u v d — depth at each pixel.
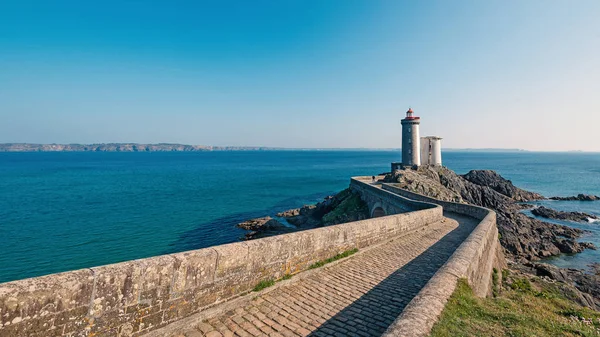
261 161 196.38
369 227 12.17
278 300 7.05
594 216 44.72
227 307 6.40
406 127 52.91
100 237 29.53
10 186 64.94
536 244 30.88
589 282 20.83
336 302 7.12
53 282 4.27
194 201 50.97
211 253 6.32
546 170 135.75
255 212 44.59
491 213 18.69
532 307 8.48
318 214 42.22
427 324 4.78
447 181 48.34
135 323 5.05
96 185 68.25
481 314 5.79
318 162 191.62
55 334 4.21
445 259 10.85
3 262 22.77
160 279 5.40
